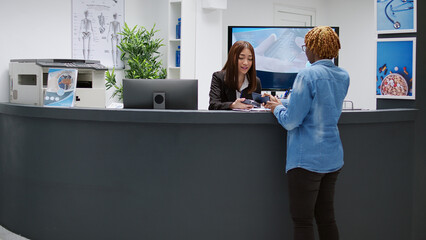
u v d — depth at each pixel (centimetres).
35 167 314
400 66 311
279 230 277
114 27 545
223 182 274
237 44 325
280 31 548
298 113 231
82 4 520
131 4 558
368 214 290
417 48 304
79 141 293
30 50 484
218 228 275
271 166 274
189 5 547
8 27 468
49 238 309
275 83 555
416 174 307
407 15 307
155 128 277
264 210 275
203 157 273
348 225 284
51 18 497
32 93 397
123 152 283
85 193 293
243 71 324
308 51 247
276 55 552
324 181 246
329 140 237
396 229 301
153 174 279
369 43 700
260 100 287
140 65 537
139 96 303
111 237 288
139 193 282
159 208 279
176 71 571
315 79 231
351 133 281
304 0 723
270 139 272
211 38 568
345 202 282
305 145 235
